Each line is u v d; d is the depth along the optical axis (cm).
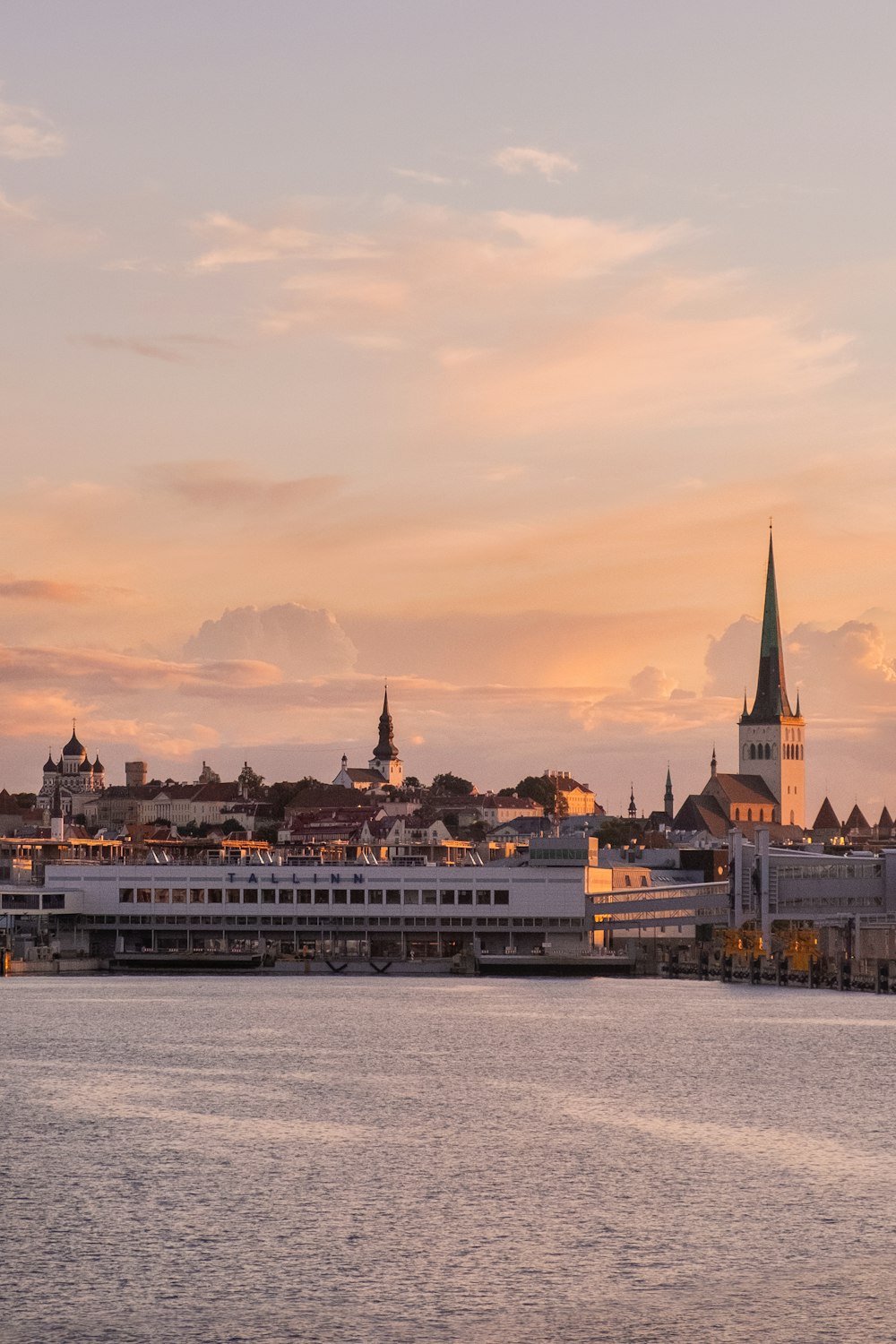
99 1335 9181
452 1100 16400
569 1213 11656
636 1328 9331
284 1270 10306
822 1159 13475
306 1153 13662
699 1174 12900
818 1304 9706
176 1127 14788
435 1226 11319
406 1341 9106
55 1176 12731
